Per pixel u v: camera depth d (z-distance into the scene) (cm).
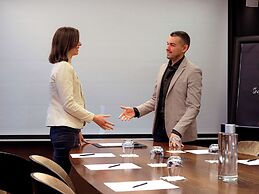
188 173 223
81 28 493
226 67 522
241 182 199
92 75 496
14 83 481
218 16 523
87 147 337
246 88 493
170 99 366
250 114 490
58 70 313
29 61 483
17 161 274
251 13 513
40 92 486
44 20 484
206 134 520
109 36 499
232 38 523
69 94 311
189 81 359
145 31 507
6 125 480
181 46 364
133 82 505
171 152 309
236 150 208
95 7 495
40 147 487
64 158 320
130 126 505
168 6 512
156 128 382
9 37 479
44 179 191
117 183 197
